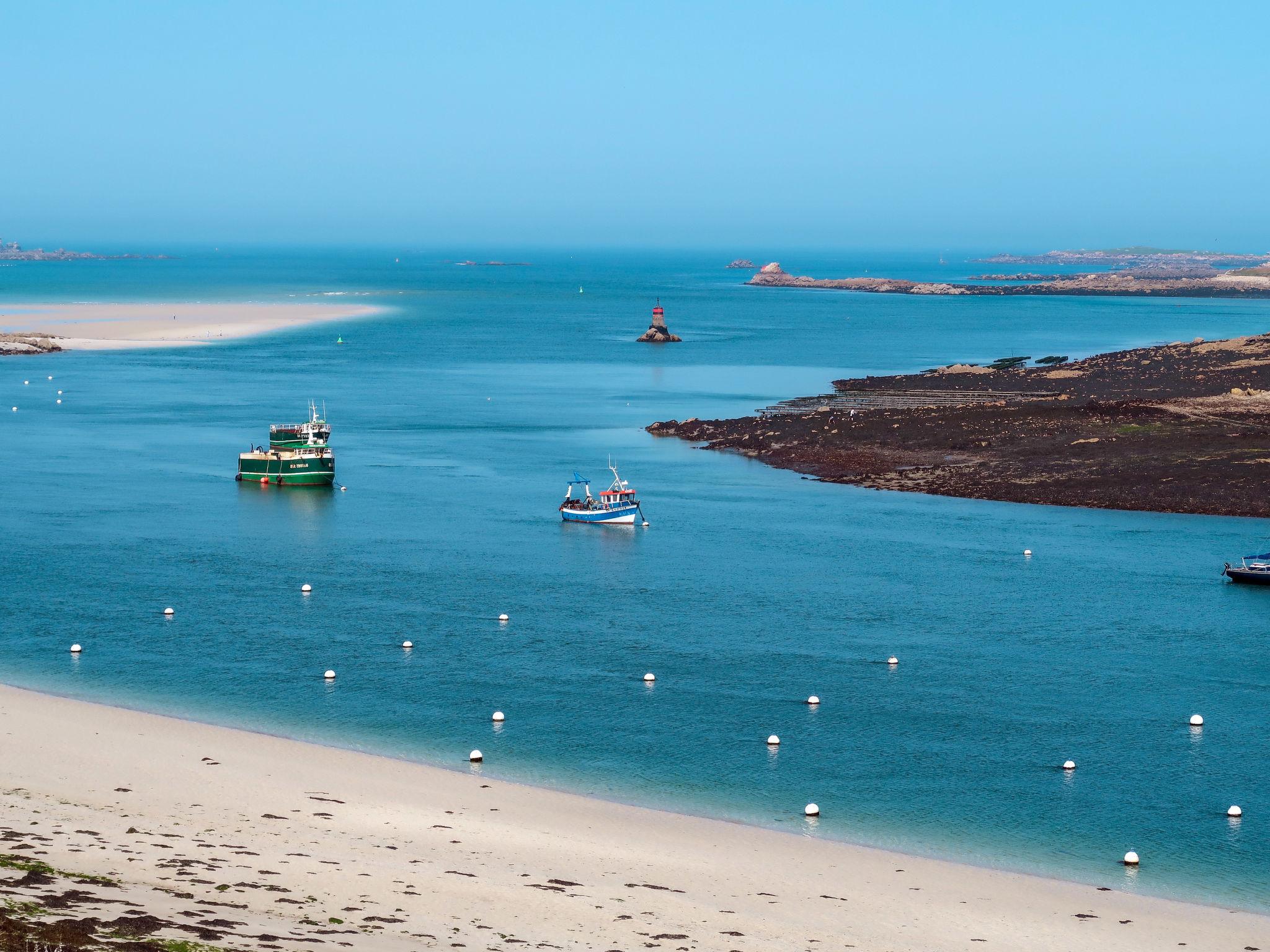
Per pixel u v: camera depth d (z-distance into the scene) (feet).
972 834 169.99
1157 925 145.59
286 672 231.09
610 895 145.79
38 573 296.10
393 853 154.61
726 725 208.74
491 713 212.64
